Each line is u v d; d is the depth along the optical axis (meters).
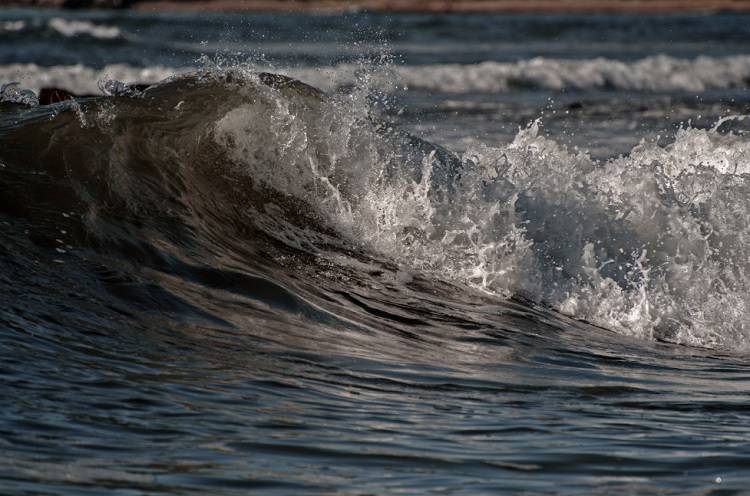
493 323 24.48
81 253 21.92
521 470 14.59
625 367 22.36
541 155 30.53
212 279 22.66
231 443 14.73
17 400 15.34
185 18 155.50
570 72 90.12
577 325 25.75
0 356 16.94
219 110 28.91
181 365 18.03
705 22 194.38
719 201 29.44
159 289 21.36
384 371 19.50
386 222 28.14
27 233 21.97
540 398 18.81
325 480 13.66
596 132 58.88
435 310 24.69
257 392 17.17
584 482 14.23
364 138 29.62
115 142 26.62
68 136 26.23
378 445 15.20
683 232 28.58
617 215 28.81
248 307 21.80
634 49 129.50
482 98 78.88
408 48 121.19
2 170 24.20
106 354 17.92
